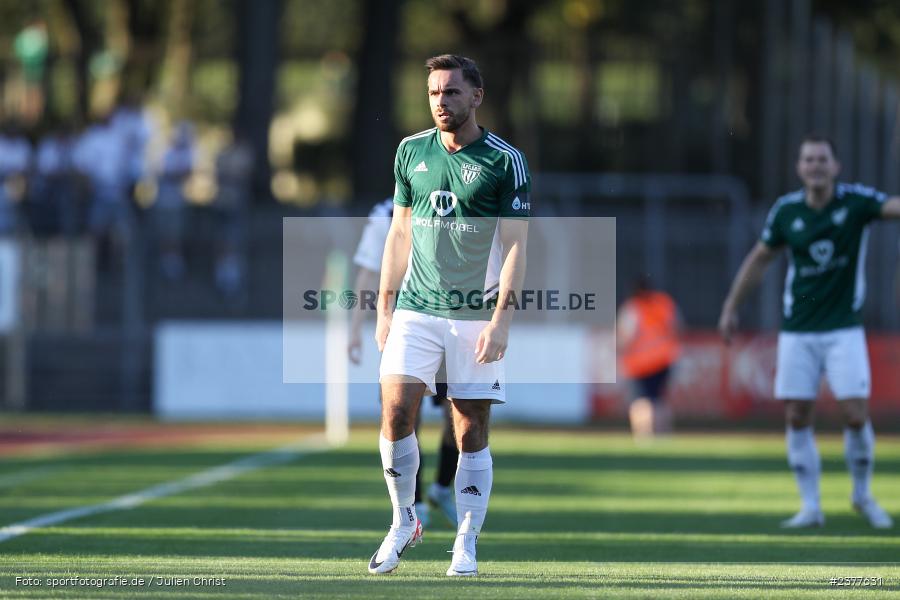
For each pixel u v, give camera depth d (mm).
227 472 47375
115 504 36750
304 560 25484
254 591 21047
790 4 91312
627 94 100750
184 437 67062
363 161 103250
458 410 23516
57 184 83875
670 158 99750
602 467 51562
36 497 38781
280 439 65438
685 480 46500
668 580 23047
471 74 22859
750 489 43469
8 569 23734
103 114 85375
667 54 100188
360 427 74312
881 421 79562
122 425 74688
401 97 106875
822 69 88688
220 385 79250
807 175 33500
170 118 109438
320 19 128750
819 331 33969
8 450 59219
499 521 34031
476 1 117750
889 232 82500
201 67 113250
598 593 21172
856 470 34219
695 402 78812
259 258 87562
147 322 85438
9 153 85812
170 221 85500
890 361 79688
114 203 83938
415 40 122938
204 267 86688
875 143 85500
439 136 23297
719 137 99312
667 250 87625
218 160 87875
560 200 88312
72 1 107750
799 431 34094
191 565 24484
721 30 100250
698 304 86875
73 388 81188
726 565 25672
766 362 79438
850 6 110562
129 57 107500
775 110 89625
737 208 89438
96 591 21047
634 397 67688
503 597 20516
